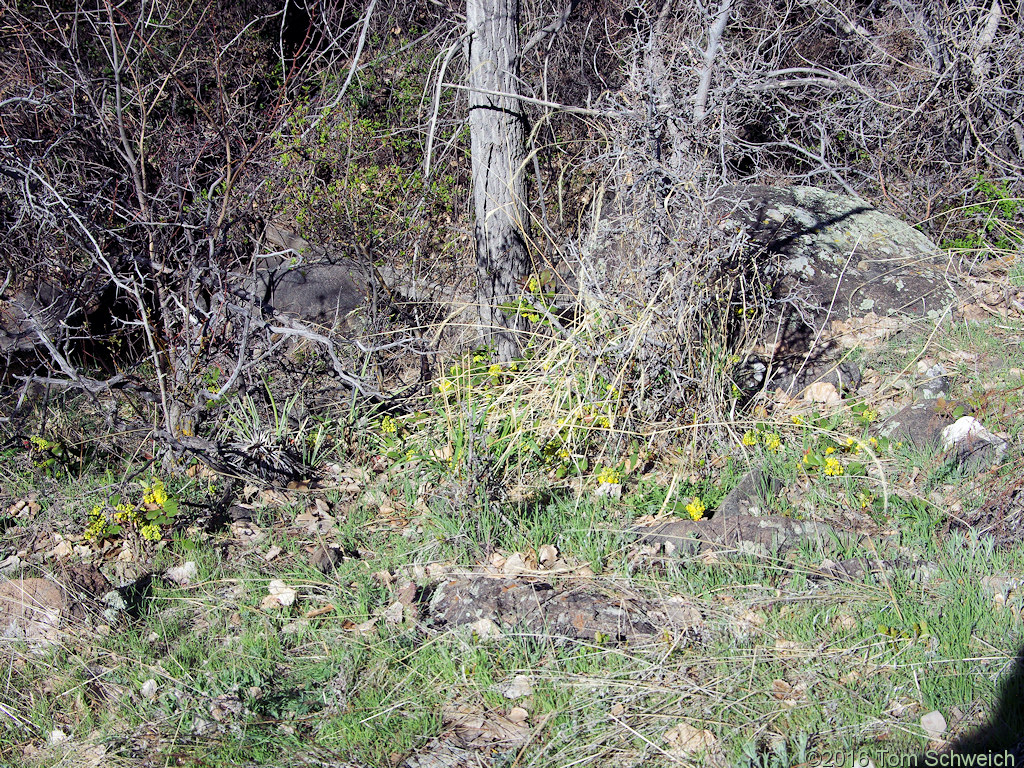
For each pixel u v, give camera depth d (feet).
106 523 15.83
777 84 25.32
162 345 19.52
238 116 25.61
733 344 18.98
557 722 11.05
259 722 11.41
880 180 28.19
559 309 20.86
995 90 27.04
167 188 20.21
